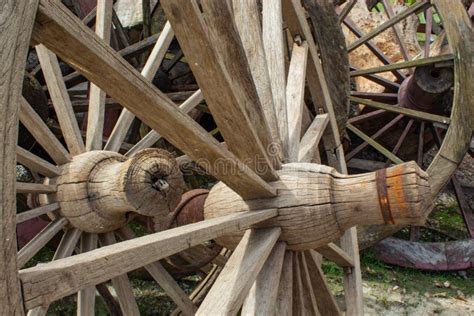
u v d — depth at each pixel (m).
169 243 1.31
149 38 4.22
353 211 1.86
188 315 2.84
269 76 2.45
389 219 1.81
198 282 3.99
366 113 5.30
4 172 0.97
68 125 2.70
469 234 4.53
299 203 1.89
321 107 3.13
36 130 2.44
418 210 1.74
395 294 3.97
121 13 5.39
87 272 1.05
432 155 6.35
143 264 1.21
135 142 4.42
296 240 1.94
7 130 0.98
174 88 4.62
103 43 1.18
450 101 4.69
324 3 3.76
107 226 2.54
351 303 2.74
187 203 2.64
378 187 1.80
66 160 2.57
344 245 2.82
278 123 2.41
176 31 1.46
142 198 2.25
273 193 1.90
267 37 2.63
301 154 2.52
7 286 0.93
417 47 5.96
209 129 5.31
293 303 2.13
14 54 0.98
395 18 4.96
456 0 4.07
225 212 2.04
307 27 2.97
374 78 5.32
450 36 4.07
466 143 3.94
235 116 1.68
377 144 4.86
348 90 3.96
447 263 4.21
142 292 3.81
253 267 1.66
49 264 1.03
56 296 1.00
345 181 1.90
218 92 1.60
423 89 4.65
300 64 2.79
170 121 1.39
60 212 2.55
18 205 3.63
